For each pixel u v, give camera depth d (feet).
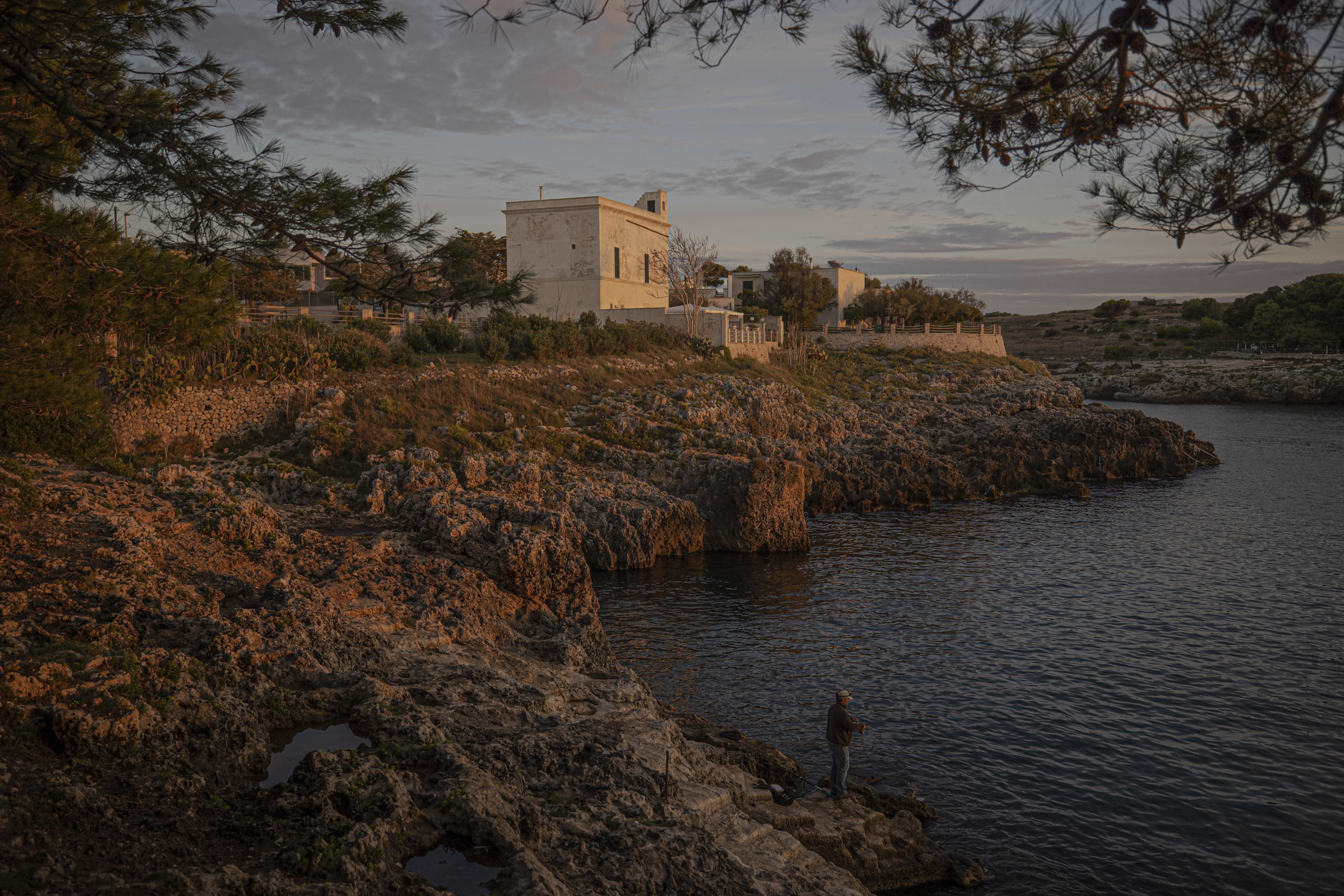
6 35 32.27
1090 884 53.67
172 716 39.63
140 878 28.40
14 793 30.53
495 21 22.59
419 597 71.87
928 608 110.01
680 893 36.35
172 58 35.94
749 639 98.37
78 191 35.29
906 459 191.72
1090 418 219.41
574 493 137.08
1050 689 83.97
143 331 47.73
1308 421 312.71
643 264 254.88
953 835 59.00
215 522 74.49
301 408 146.00
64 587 50.78
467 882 32.99
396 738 43.83
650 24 27.35
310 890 29.55
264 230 36.68
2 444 91.66
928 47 29.12
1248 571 125.90
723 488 144.36
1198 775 67.31
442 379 166.61
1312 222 23.88
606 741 49.24
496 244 282.97
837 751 58.85
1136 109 28.58
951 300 390.42
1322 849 57.47
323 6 32.78
